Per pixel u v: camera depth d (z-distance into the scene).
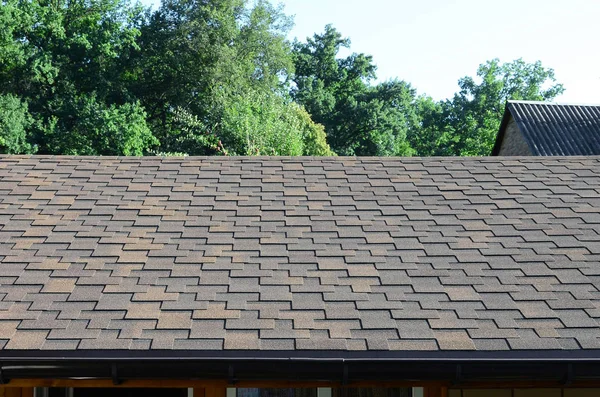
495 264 6.13
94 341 4.89
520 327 5.07
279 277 5.91
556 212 7.35
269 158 9.31
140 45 39.66
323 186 8.26
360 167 8.96
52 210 7.44
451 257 6.30
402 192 8.04
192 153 35.25
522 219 7.18
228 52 38.41
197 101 38.91
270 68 42.91
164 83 39.75
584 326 5.07
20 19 34.34
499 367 4.86
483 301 5.46
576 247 6.46
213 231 6.93
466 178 8.50
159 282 5.80
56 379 5.03
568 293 5.57
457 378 4.88
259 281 5.83
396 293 5.61
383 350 4.82
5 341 4.87
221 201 7.77
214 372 4.89
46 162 9.02
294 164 9.08
